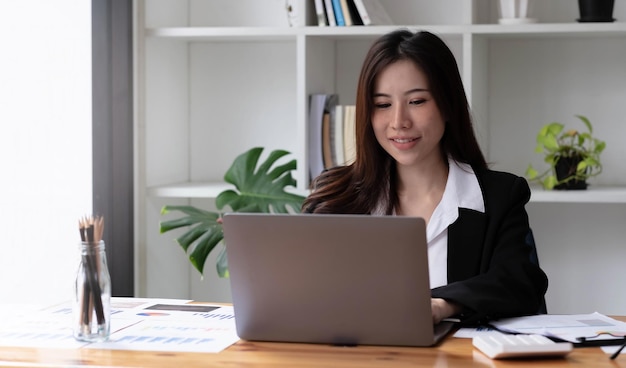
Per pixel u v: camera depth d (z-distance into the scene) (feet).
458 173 6.86
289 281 5.25
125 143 10.06
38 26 8.68
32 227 8.65
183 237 9.44
